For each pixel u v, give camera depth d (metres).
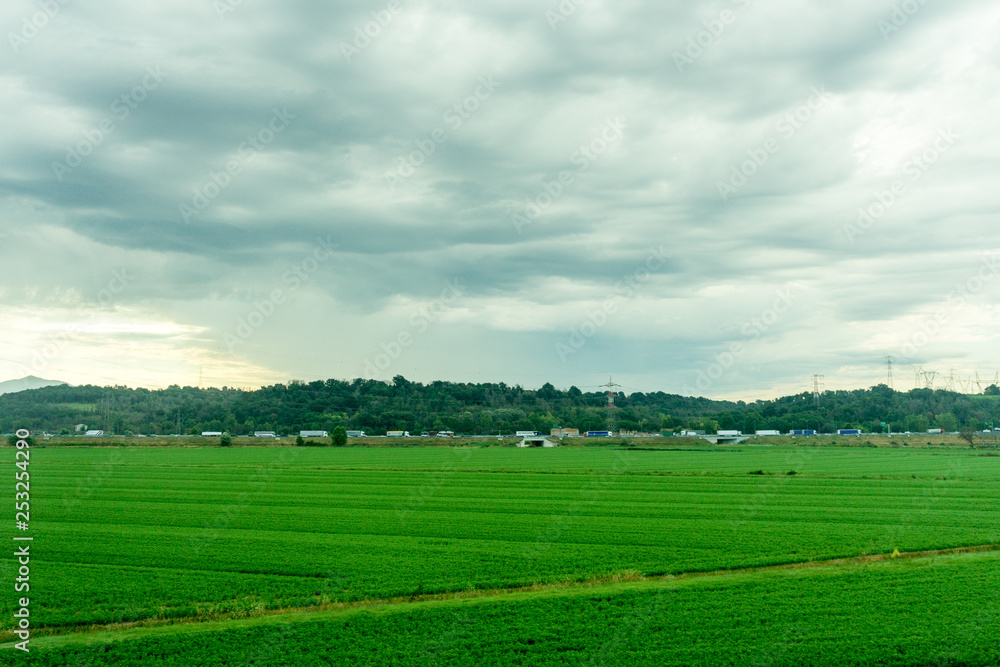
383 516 46.19
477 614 25.23
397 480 68.88
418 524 43.09
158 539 38.28
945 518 45.59
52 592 27.89
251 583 29.38
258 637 23.11
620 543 37.53
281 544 37.06
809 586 28.56
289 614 25.75
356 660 21.59
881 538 38.91
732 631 23.77
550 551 35.50
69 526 42.41
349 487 62.69
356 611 25.78
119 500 53.62
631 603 26.48
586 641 22.94
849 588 28.30
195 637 22.95
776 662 21.47
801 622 24.58
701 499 54.62
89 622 24.84
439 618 24.86
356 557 33.97
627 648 22.47
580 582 30.17
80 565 32.56
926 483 66.06
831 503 52.31
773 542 37.78
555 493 58.41
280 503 52.22
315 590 28.38
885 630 23.80
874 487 62.78
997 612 25.48
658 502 52.94
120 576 30.44
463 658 21.70
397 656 21.89
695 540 38.19
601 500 54.00
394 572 31.17
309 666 21.17
